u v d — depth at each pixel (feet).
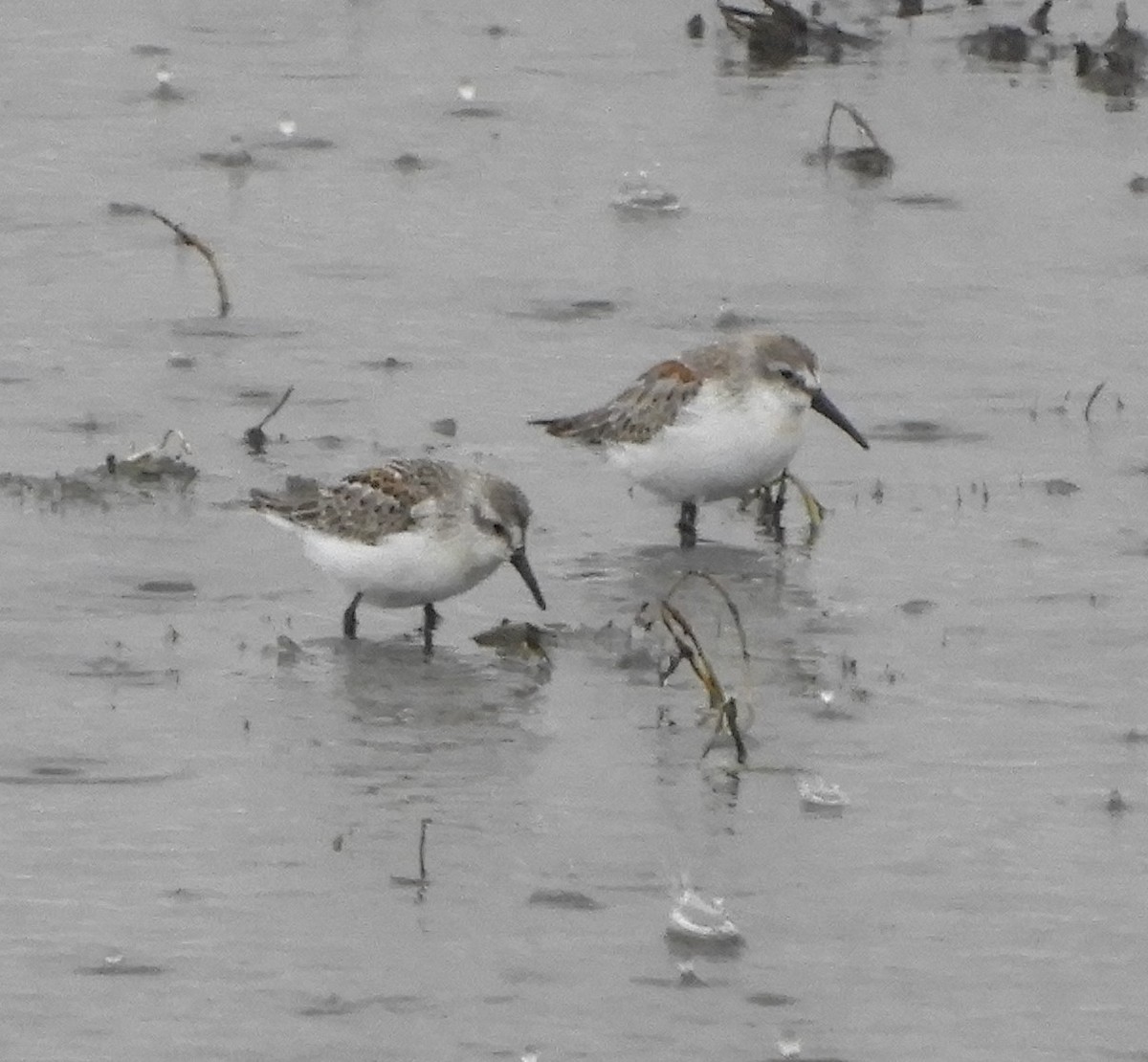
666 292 78.33
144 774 48.01
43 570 57.67
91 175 88.69
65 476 62.90
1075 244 82.64
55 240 82.28
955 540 60.64
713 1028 39.32
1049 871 44.42
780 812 46.62
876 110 95.40
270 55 102.89
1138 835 45.73
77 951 41.42
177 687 51.96
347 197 86.94
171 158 90.58
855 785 47.73
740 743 48.83
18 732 49.62
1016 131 93.40
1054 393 70.54
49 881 43.75
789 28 101.76
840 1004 40.06
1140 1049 38.83
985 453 66.39
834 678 52.80
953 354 73.51
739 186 87.86
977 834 45.78
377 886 43.78
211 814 46.39
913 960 41.42
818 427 68.28
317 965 41.06
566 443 63.87
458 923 42.47
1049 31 104.22
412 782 47.85
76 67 100.68
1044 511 62.39
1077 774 48.26
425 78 99.76
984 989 40.55
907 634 55.11
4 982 40.47
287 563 58.85
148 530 60.08
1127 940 42.09
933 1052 38.65
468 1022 39.40
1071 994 40.42
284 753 49.06
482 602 57.26
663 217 84.99
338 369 71.61
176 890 43.50
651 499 63.82
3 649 53.57
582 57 102.47
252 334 74.33
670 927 42.27
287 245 82.23
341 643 54.60
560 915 42.80
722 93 97.71
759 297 77.92
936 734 50.01
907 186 87.81
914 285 79.00
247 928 42.24
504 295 77.97
